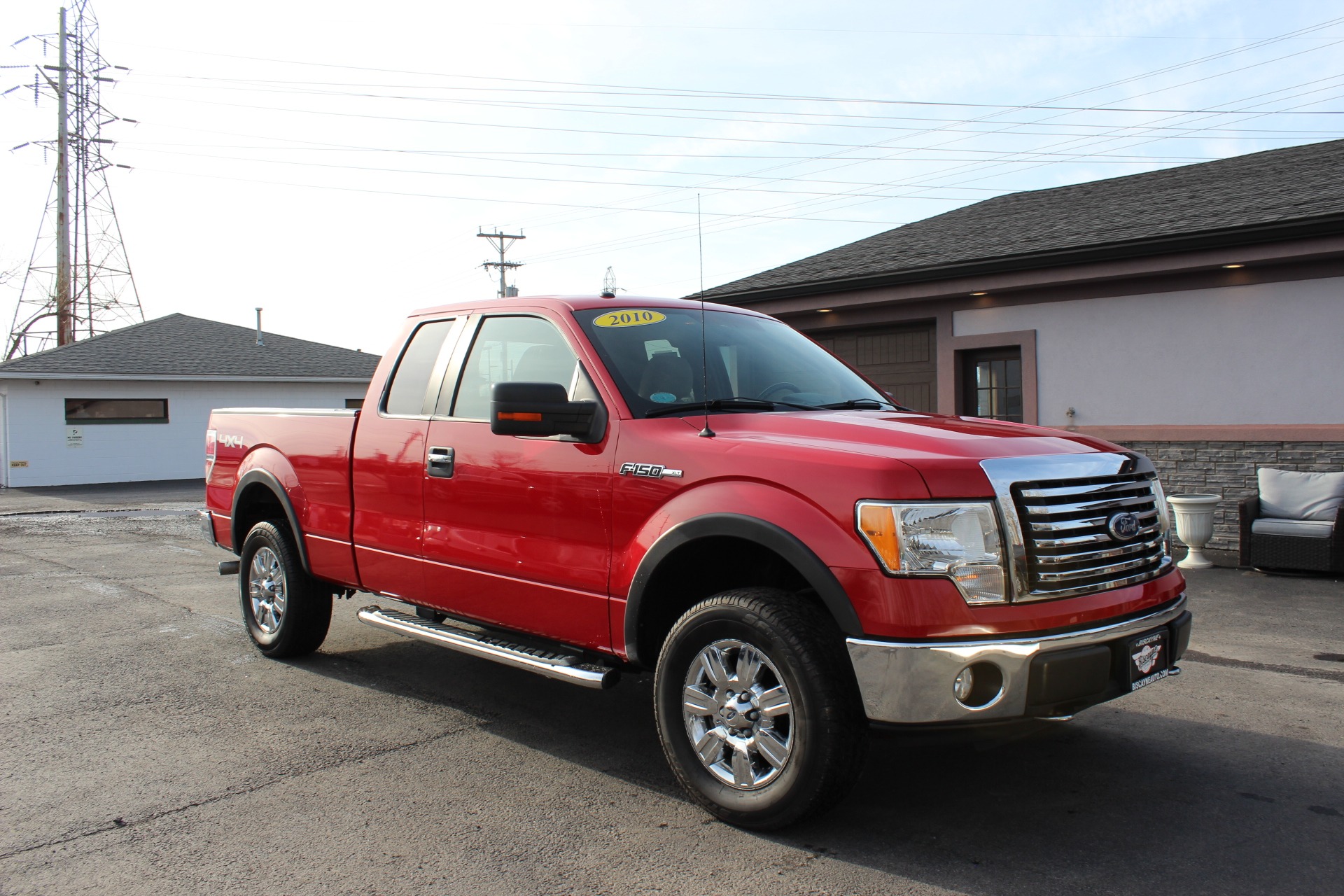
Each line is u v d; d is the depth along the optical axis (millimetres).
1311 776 3809
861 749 3082
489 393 4398
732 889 2889
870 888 2887
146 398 26188
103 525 14477
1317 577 8148
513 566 4070
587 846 3209
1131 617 3268
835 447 3236
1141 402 10062
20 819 3436
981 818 3418
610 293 4559
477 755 4125
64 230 34094
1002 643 2920
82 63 36000
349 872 3025
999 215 13430
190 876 2994
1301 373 9109
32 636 6402
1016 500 3059
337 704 4875
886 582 2949
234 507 5992
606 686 3650
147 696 4996
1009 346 10977
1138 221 10375
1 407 24172
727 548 3594
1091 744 4207
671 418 3734
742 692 3295
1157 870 2998
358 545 4977
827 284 11836
